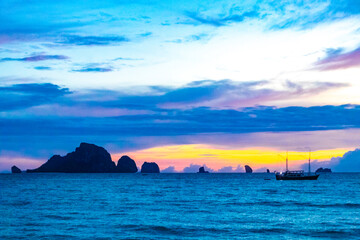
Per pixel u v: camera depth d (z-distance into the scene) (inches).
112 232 1561.3
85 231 1576.0
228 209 2438.5
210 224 1785.2
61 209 2359.7
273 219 1961.1
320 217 2041.1
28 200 3034.0
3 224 1726.1
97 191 4431.6
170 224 1776.6
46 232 1540.4
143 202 2915.8
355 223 1819.6
